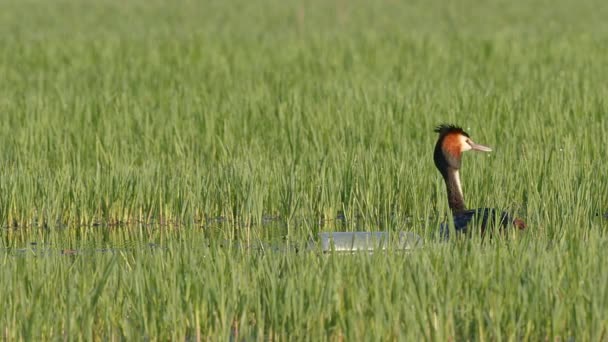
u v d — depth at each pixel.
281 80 31.22
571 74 30.88
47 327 11.47
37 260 13.11
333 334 11.33
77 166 19.84
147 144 22.17
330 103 25.61
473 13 76.19
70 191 18.81
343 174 19.09
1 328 11.48
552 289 11.66
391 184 18.56
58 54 40.75
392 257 12.66
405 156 19.91
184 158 21.06
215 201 18.67
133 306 11.84
